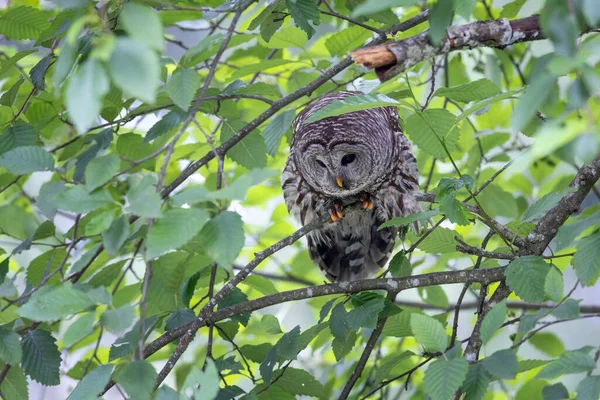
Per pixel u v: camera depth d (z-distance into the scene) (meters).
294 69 13.56
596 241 6.70
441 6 5.65
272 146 8.41
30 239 9.06
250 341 13.16
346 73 12.48
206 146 12.32
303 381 8.84
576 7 5.00
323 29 14.80
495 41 7.23
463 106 13.49
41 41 8.64
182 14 11.66
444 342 6.50
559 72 4.63
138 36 4.89
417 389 12.13
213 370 5.45
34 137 8.75
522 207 14.07
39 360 8.08
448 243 8.81
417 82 12.42
